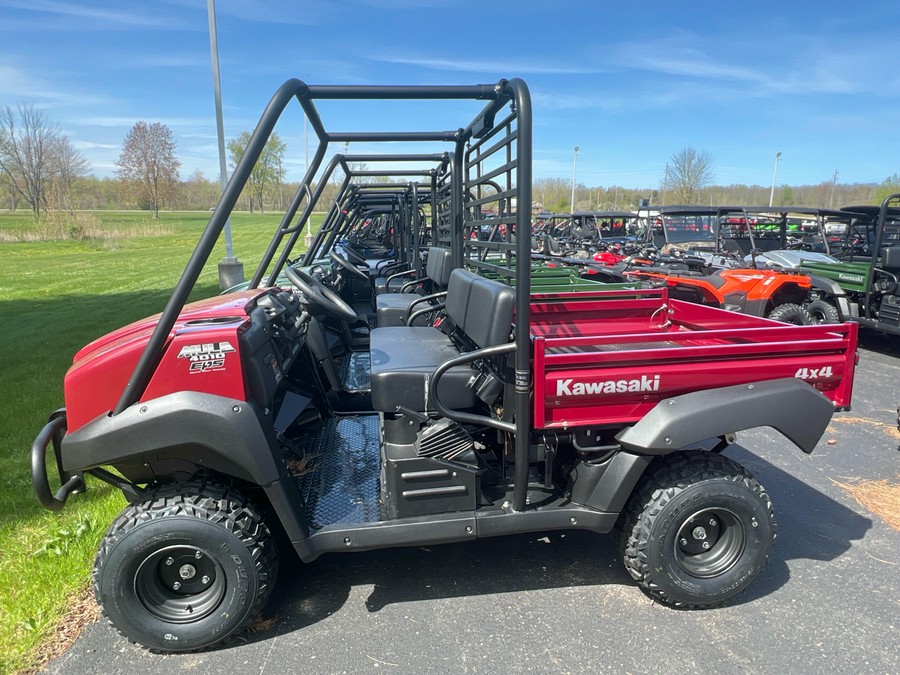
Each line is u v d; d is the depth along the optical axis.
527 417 2.11
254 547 2.06
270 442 2.04
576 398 2.13
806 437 2.24
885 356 6.34
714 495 2.17
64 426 2.18
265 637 2.19
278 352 2.47
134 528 1.98
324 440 2.97
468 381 2.30
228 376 2.00
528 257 2.00
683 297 7.46
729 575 2.25
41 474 1.96
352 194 6.46
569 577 2.53
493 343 2.28
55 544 2.68
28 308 9.77
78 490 2.15
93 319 8.67
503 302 2.26
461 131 3.22
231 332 2.01
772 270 7.14
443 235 4.77
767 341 2.41
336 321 4.51
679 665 2.01
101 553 2.01
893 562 2.61
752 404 2.17
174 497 2.05
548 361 2.08
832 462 3.63
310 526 2.16
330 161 4.70
